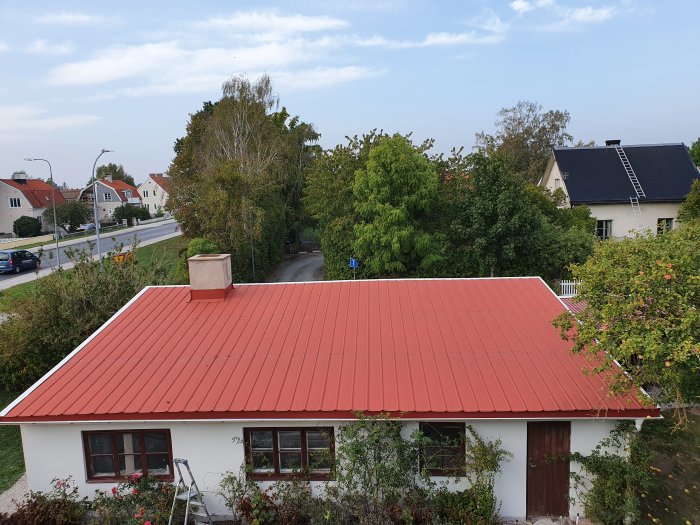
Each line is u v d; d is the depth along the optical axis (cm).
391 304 1299
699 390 929
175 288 1426
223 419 945
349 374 1030
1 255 3784
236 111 4525
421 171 2592
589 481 975
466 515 929
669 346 792
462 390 974
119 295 1653
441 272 2662
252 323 1236
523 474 984
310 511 936
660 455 1202
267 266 3881
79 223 6644
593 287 902
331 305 1308
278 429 1002
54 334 1591
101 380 1038
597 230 3525
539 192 3197
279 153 4731
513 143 5784
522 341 1122
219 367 1068
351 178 2856
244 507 965
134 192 10175
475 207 2531
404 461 930
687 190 3519
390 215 2492
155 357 1112
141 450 1006
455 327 1184
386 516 916
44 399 984
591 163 3691
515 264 2662
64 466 1001
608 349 856
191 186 3981
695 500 1030
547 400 940
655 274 826
